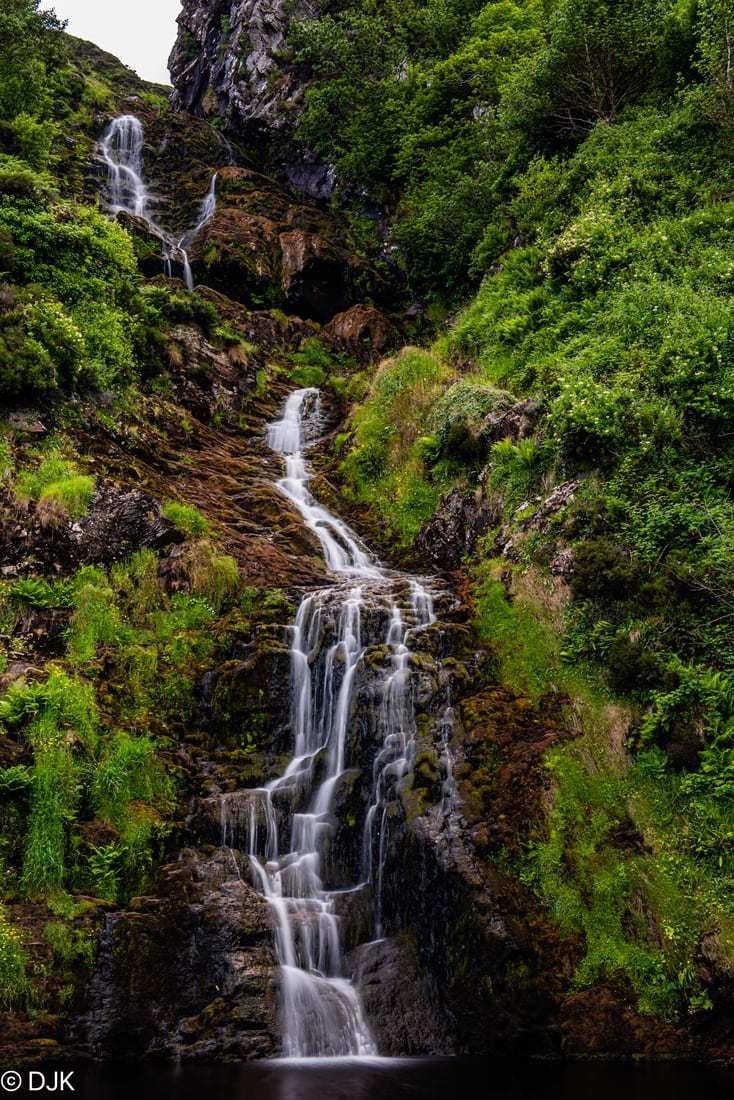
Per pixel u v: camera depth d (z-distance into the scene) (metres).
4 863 9.58
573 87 21.91
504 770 10.59
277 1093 7.45
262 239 28.69
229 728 12.08
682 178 18.62
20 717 10.57
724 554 11.34
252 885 10.05
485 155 25.77
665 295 15.43
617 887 9.59
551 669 11.91
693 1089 7.55
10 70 26.69
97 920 9.24
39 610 12.38
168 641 12.85
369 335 26.02
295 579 14.36
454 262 26.33
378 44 33.66
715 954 8.81
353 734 11.48
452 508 15.98
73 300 17.45
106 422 15.91
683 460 12.92
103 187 31.08
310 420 21.19
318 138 33.81
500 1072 8.17
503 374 17.62
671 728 10.55
